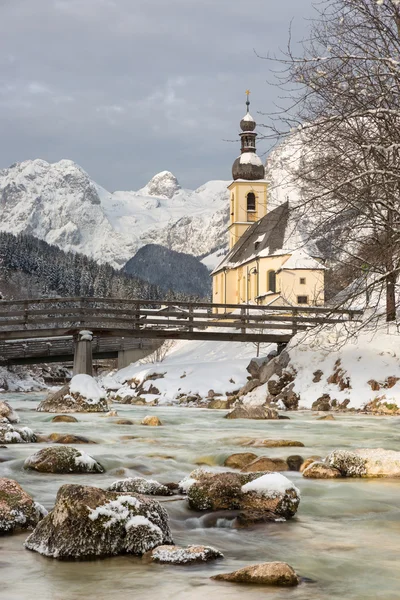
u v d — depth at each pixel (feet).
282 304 234.99
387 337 107.14
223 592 18.70
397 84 47.11
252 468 39.17
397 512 29.53
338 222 56.29
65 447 38.19
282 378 110.11
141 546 22.50
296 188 55.11
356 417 85.92
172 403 128.88
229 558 22.44
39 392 226.38
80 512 22.45
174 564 21.45
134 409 104.06
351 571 21.12
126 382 176.86
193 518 27.89
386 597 18.60
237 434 59.11
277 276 245.86
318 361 109.50
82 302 125.90
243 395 114.42
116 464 39.91
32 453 41.60
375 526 27.17
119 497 23.32
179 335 127.65
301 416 87.76
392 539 25.11
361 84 48.96
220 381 134.41
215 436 56.39
